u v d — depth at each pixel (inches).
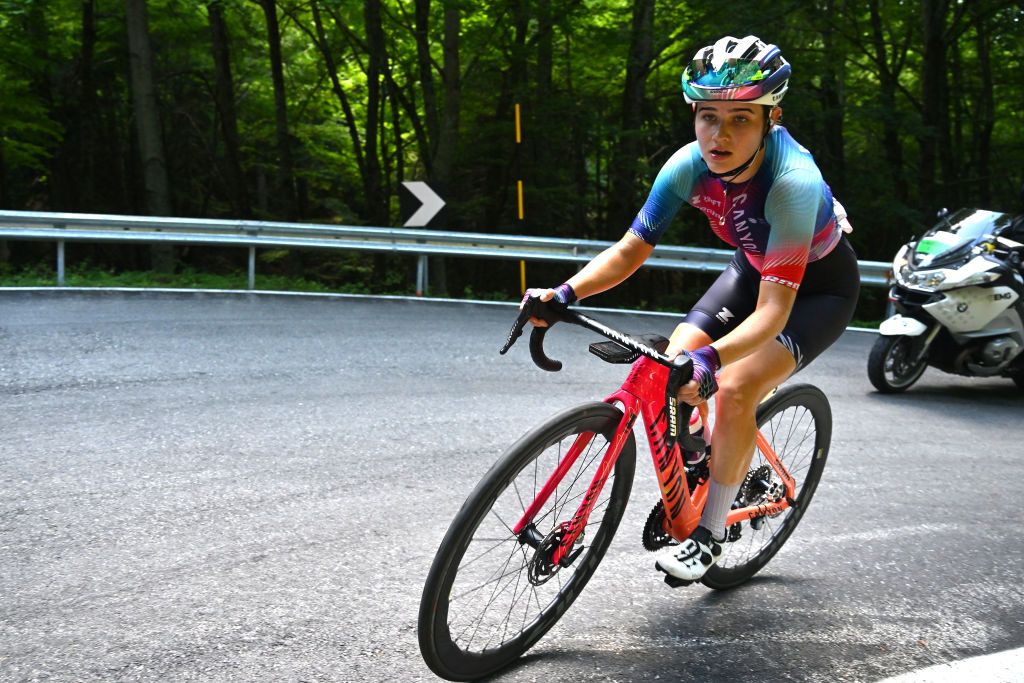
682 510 110.3
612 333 98.6
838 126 720.3
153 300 332.2
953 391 273.7
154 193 509.7
